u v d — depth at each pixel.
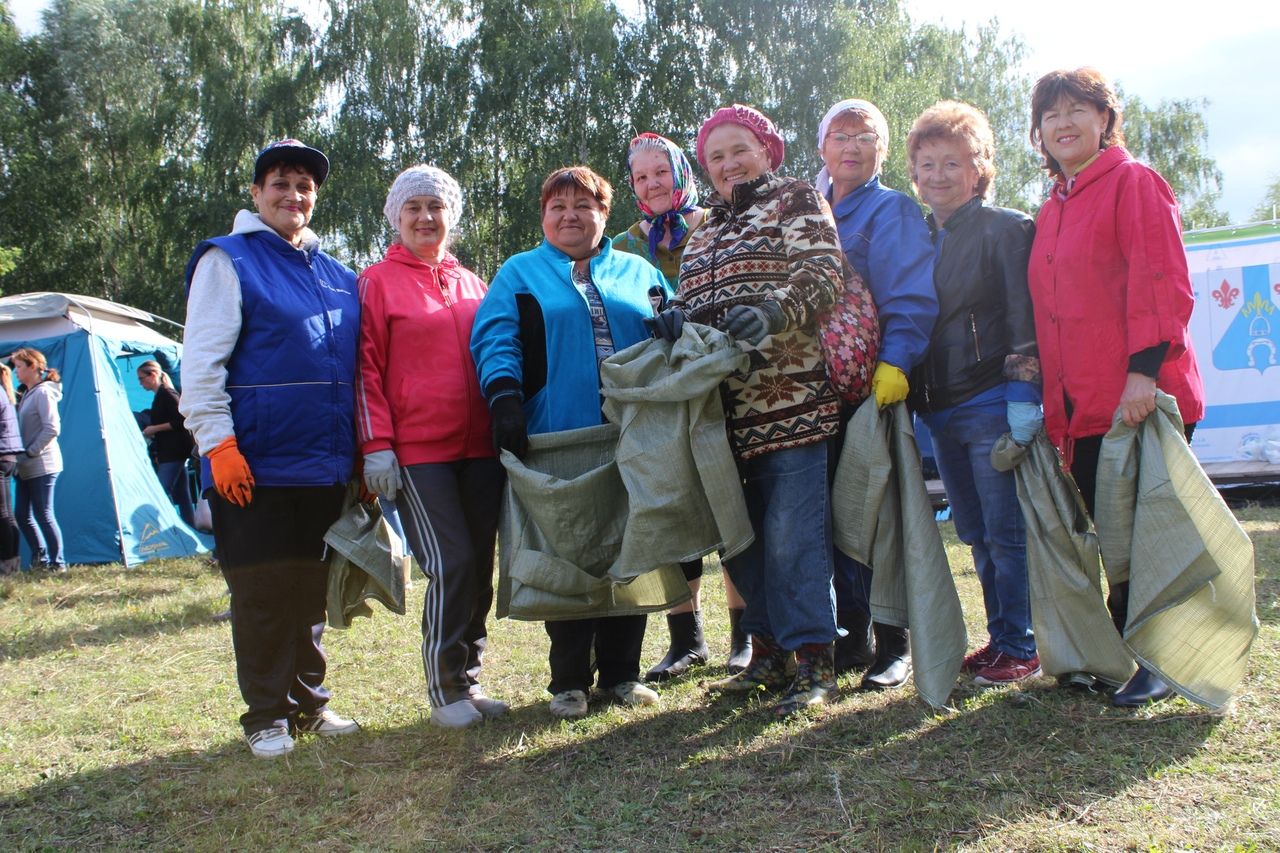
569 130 21.86
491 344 3.35
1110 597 3.35
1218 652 2.97
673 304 3.42
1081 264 3.17
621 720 3.32
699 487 3.17
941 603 3.15
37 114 28.03
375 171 22.09
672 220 4.29
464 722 3.29
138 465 9.32
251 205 23.25
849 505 3.24
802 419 3.18
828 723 3.12
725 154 3.38
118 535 8.74
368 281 3.48
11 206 27.06
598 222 3.59
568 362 3.41
